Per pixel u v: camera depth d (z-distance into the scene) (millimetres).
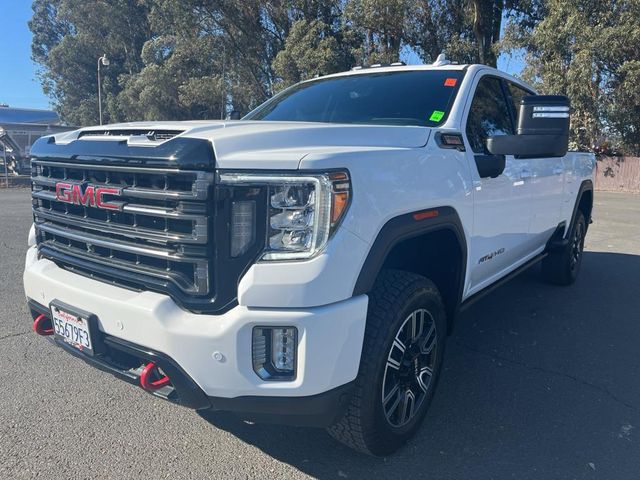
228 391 2176
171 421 3045
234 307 2172
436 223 2744
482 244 3402
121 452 2734
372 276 2307
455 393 3441
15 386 3418
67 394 3332
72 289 2559
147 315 2242
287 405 2182
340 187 2176
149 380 2363
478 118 3586
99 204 2512
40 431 2910
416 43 25469
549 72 21719
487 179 3363
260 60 30766
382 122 3381
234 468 2627
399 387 2682
